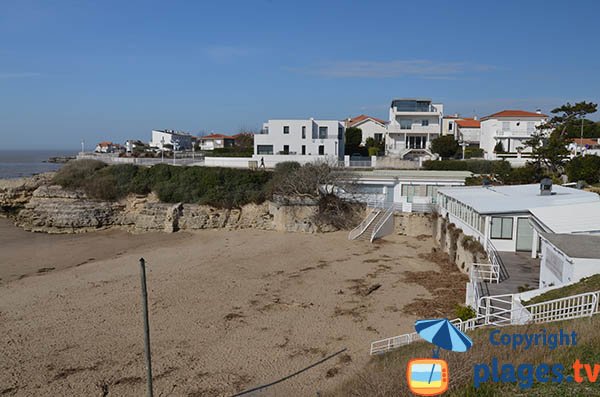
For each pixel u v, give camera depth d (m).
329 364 19.19
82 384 17.84
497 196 33.09
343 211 47.88
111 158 68.50
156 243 44.81
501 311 17.64
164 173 55.12
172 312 25.27
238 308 25.92
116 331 22.72
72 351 20.58
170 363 19.48
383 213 46.69
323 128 71.38
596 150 67.69
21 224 52.44
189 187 53.28
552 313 15.55
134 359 19.86
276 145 70.12
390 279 31.16
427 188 48.38
